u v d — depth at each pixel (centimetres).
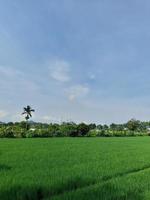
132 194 1425
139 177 1900
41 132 8506
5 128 8119
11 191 1389
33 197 1357
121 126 13850
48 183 1574
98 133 9969
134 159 2930
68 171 2033
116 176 1953
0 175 1834
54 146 4525
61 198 1316
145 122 13975
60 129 9088
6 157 2884
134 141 6731
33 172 1964
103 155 3275
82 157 2995
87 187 1562
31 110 12569
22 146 4431
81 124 9381
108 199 1315
